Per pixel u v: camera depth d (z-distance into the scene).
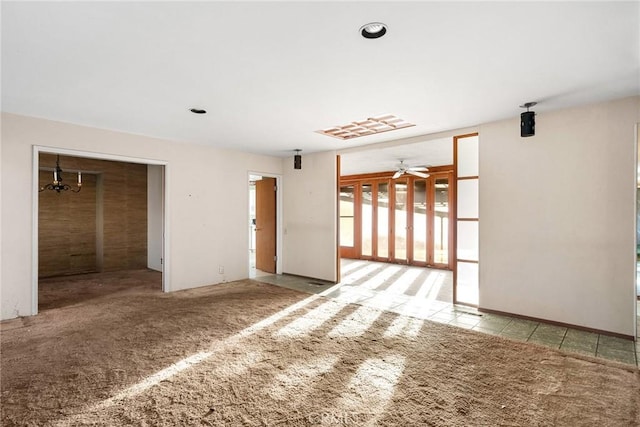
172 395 2.21
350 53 2.32
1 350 2.90
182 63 2.48
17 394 2.21
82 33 2.05
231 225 5.84
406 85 2.88
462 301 4.38
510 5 1.76
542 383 2.36
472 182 4.31
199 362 2.69
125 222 7.00
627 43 2.15
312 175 6.13
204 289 5.22
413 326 3.54
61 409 2.05
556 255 3.56
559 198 3.54
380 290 5.21
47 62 2.46
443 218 7.40
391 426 1.89
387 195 8.33
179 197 5.15
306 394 2.22
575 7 1.77
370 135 4.69
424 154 6.07
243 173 6.01
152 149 4.85
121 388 2.29
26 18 1.88
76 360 2.72
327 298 4.70
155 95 3.14
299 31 2.04
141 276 6.29
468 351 2.90
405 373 2.51
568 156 3.49
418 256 7.76
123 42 2.17
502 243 3.92
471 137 4.31
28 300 3.84
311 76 2.71
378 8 1.80
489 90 2.99
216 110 3.59
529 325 3.57
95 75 2.69
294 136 4.78
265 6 1.78
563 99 3.23
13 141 3.71
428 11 1.82
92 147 4.29
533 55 2.34
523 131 3.46
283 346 3.01
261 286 5.46
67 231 6.60
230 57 2.38
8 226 3.70
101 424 1.91
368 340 3.15
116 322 3.64
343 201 9.20
